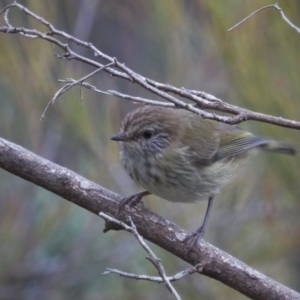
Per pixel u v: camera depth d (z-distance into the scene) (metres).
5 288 11.31
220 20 9.15
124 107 12.18
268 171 9.86
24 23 10.98
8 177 11.59
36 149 11.16
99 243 11.58
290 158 9.56
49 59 10.20
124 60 14.49
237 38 9.12
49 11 10.54
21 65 10.09
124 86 13.03
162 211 10.40
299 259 11.12
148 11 10.98
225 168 9.53
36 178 7.70
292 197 9.77
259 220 10.64
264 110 9.09
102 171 10.42
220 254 7.32
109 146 10.41
